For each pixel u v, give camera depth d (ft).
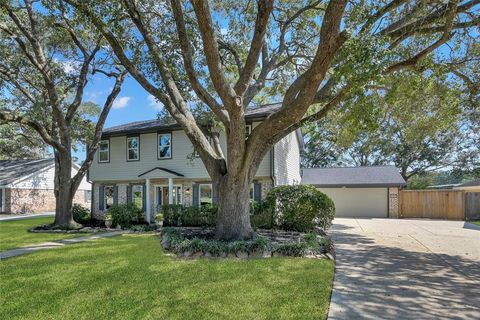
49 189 93.71
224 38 38.65
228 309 14.17
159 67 31.78
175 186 57.31
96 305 14.82
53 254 26.55
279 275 19.48
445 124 33.19
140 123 64.80
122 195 60.75
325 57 20.04
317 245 27.12
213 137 40.04
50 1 27.43
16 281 18.69
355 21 20.04
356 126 21.30
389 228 45.24
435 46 22.80
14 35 42.83
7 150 104.22
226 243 26.55
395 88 23.84
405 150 98.12
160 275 19.61
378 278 19.20
